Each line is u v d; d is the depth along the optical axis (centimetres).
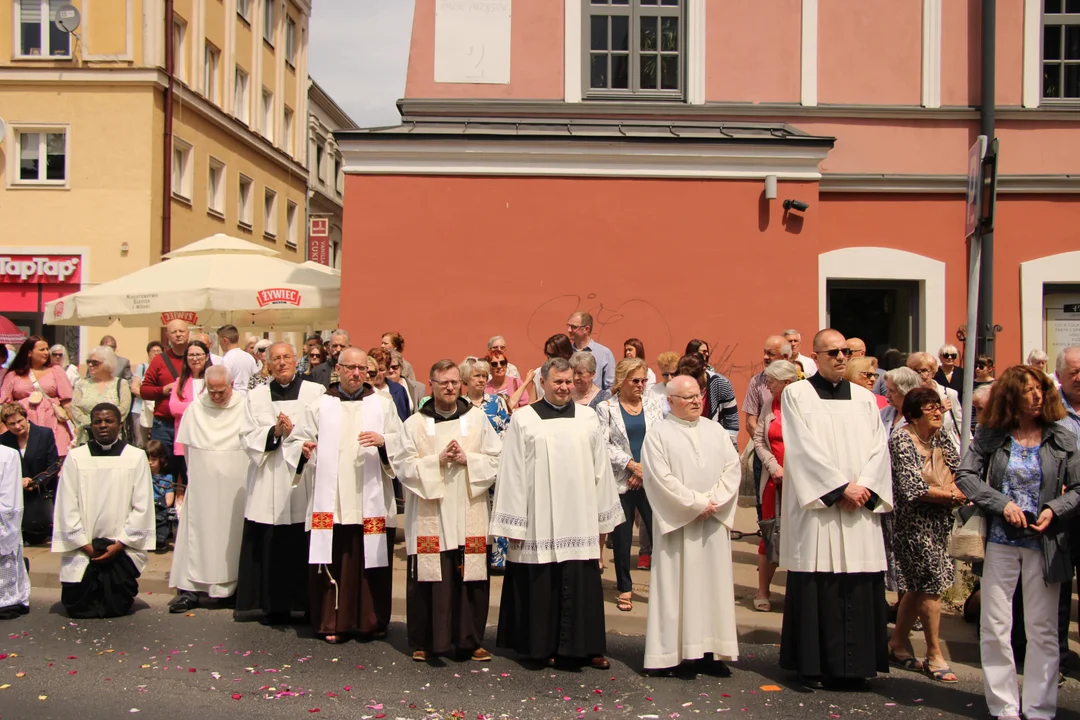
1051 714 520
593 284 1011
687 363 745
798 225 1016
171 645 644
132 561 723
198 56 2569
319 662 613
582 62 1127
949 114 1126
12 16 2253
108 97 2255
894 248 1102
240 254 1216
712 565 594
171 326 895
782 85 1129
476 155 1006
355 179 1009
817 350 593
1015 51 1136
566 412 621
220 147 2720
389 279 1006
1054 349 1128
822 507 569
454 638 621
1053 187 1112
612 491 622
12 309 2242
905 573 596
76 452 717
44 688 551
